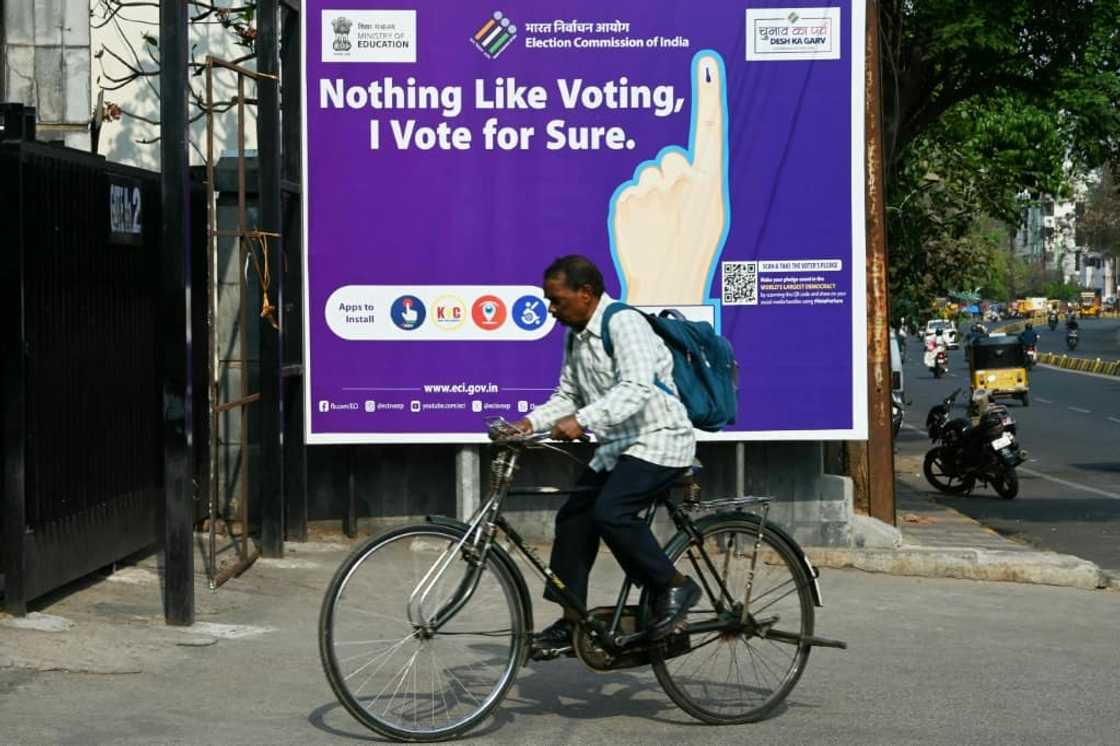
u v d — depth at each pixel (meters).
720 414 5.70
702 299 9.88
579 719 5.95
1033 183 24.80
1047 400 39.94
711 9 9.80
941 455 18.73
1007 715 6.15
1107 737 5.81
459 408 9.80
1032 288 134.25
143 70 11.80
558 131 9.79
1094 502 17.73
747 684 5.97
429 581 5.52
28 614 7.13
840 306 9.89
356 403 9.77
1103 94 20.72
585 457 10.09
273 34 9.08
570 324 5.66
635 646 5.72
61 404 7.41
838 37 9.84
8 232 6.85
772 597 6.01
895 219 22.92
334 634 5.39
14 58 9.91
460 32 9.73
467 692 5.60
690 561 5.87
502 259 9.79
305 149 9.71
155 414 8.75
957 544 11.20
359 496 10.19
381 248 9.75
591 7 9.77
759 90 9.84
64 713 5.74
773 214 9.87
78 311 7.62
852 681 6.76
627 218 9.83
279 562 9.12
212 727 5.64
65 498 7.46
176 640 6.98
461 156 9.76
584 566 5.74
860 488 10.96
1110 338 86.31
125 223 8.26
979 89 19.69
